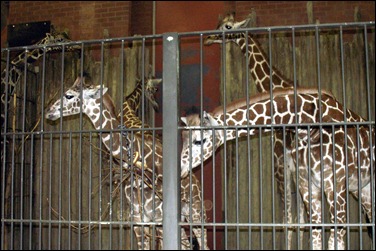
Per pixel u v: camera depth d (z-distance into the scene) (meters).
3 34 5.22
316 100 2.99
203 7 5.09
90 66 4.16
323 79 4.06
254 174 4.05
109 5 5.01
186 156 2.79
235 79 4.21
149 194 3.02
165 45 2.02
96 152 3.50
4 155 2.19
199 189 3.17
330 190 2.92
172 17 5.16
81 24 5.01
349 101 4.00
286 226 1.93
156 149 2.97
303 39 4.14
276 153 3.62
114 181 3.06
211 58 4.68
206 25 5.05
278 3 4.79
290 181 3.64
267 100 2.96
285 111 2.96
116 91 4.24
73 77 3.41
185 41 4.86
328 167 2.93
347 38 4.48
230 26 3.94
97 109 3.05
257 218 3.99
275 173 3.71
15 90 3.12
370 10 4.62
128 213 3.15
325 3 4.72
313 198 3.04
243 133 2.93
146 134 3.06
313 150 2.97
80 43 2.15
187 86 4.71
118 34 4.93
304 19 4.73
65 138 3.88
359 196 1.96
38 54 3.19
